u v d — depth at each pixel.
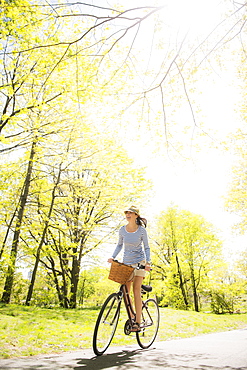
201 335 7.25
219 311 27.77
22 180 14.63
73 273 15.94
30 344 4.18
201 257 24.06
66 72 7.87
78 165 12.51
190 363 2.94
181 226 24.12
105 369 2.61
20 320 6.39
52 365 2.78
